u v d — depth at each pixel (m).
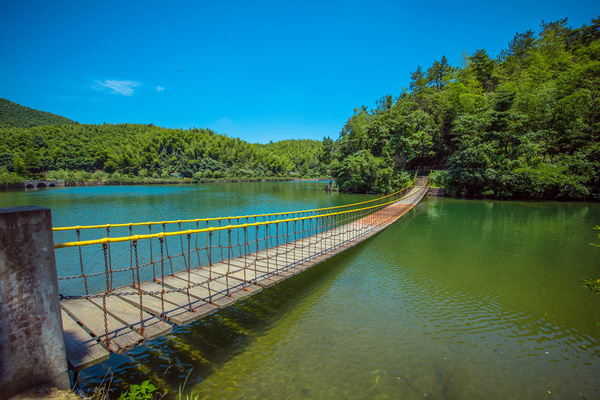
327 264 10.86
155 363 5.17
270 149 149.75
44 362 3.05
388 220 18.66
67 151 96.00
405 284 8.93
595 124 28.61
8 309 2.76
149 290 6.28
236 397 4.36
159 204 29.25
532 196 30.17
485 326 6.52
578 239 14.58
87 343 4.03
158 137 112.69
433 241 14.22
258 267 8.41
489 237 15.02
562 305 7.55
